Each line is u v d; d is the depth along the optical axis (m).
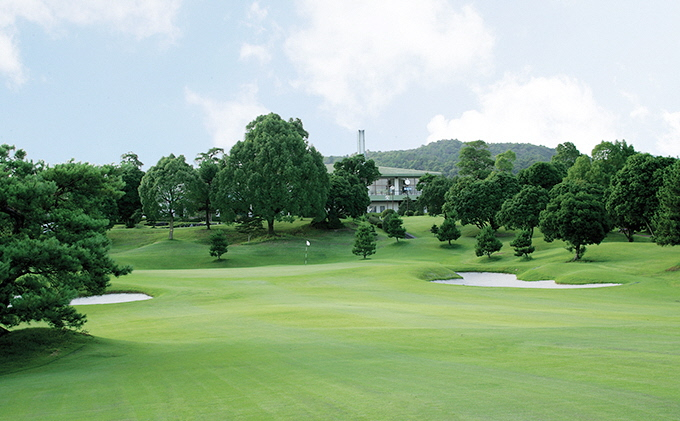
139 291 31.78
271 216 73.12
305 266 49.88
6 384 10.07
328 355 11.02
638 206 56.31
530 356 9.89
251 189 71.25
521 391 7.03
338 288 31.14
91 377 10.32
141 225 96.31
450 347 11.37
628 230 62.69
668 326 14.01
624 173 58.81
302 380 8.64
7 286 12.57
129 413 7.16
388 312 19.61
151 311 24.08
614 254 48.94
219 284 33.31
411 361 9.89
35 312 12.47
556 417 5.71
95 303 28.95
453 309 20.80
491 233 59.44
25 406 7.98
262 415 6.58
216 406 7.25
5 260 11.87
